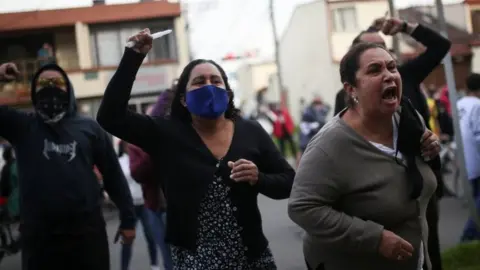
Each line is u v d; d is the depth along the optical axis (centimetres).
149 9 3023
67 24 2989
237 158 368
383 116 304
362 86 304
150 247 732
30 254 421
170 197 361
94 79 3012
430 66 432
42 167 422
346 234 293
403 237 304
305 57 4275
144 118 368
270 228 1011
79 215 423
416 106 427
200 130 374
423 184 305
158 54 3028
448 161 1308
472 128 755
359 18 3962
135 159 609
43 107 431
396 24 421
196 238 354
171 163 362
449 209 1005
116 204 479
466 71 3122
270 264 372
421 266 312
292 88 4741
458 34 2447
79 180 427
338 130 305
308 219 301
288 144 2102
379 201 299
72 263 423
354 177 301
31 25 2969
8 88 2888
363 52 306
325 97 4156
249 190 361
